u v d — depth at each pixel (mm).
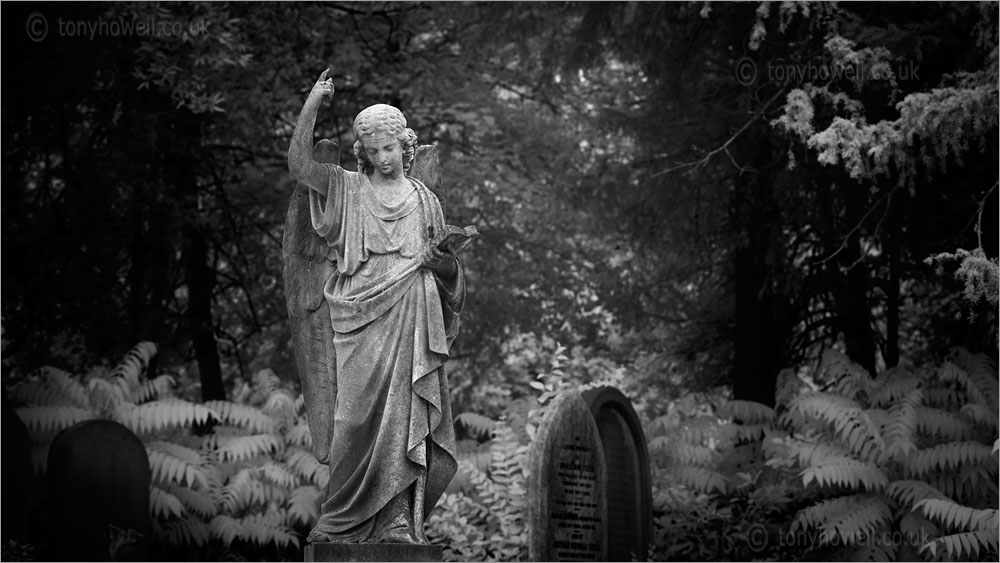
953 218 14914
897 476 13734
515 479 13586
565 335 20266
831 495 14273
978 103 12359
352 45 17516
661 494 14789
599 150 20562
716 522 14703
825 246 16453
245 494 14086
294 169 8117
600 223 18078
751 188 16266
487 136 19672
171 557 14266
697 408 16094
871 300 17547
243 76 16375
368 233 8133
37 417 13297
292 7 17219
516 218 20297
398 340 8000
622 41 16422
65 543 12477
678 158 16719
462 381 20859
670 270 18750
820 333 18469
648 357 20328
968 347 15969
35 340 17188
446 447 8094
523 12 16500
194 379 20594
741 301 16562
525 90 21516
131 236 17422
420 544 7891
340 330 8039
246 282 19734
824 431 14297
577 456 12656
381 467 7938
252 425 14469
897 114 14633
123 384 14039
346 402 7961
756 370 16359
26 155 17453
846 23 13898
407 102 18484
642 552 13672
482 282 19844
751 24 15328
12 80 15969
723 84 16359
